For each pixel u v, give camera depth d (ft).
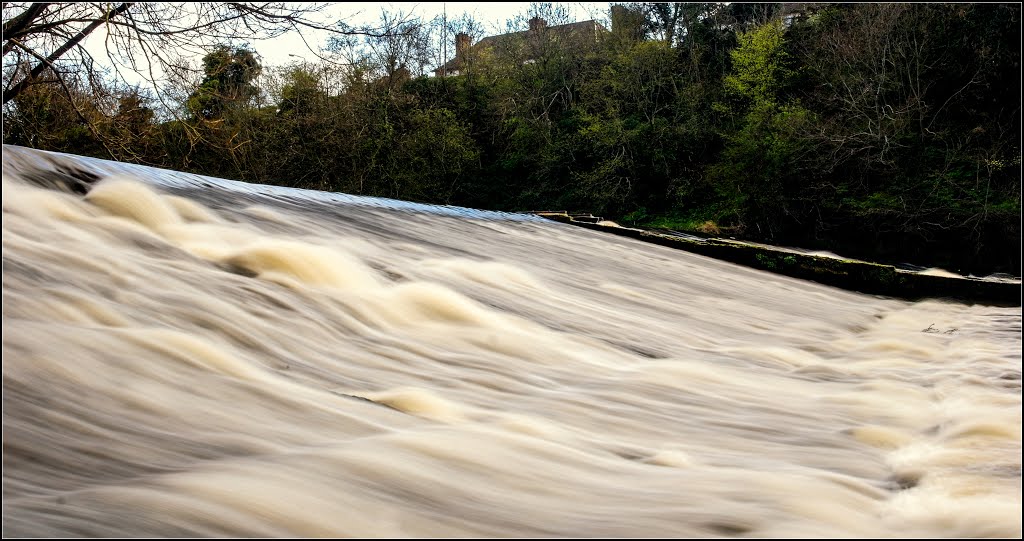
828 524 10.23
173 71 49.67
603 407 15.14
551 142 142.00
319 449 10.41
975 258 97.19
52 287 13.87
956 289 42.88
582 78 145.18
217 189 29.81
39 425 9.37
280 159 105.70
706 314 30.17
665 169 133.59
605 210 135.95
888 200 104.22
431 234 34.04
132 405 10.59
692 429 14.51
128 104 51.78
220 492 8.68
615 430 13.91
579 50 149.07
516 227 44.75
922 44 113.39
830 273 45.11
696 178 132.05
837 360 24.03
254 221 25.80
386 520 8.89
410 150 124.16
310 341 15.80
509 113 145.69
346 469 9.85
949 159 105.40
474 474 10.48
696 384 18.11
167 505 8.25
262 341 14.85
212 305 15.57
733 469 12.05
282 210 29.37
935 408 17.29
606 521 9.64
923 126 113.91
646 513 10.00
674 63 140.46
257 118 101.60
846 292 43.80
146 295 15.14
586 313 25.31
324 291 19.34
